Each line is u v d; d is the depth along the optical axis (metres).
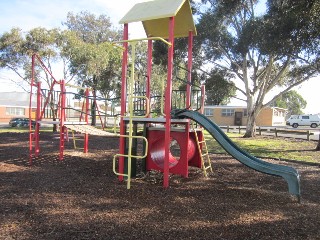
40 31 20.78
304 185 6.14
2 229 3.33
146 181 5.94
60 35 21.61
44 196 4.63
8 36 20.53
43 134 16.67
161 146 6.78
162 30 7.07
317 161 9.38
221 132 5.88
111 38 31.34
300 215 4.12
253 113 19.92
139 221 3.67
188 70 6.99
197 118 6.02
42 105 9.98
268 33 11.65
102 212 3.96
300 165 8.80
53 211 3.95
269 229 3.55
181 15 6.59
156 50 18.14
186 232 3.38
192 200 4.64
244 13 17.30
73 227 3.44
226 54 18.91
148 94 6.88
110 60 25.17
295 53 11.73
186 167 6.18
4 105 42.34
